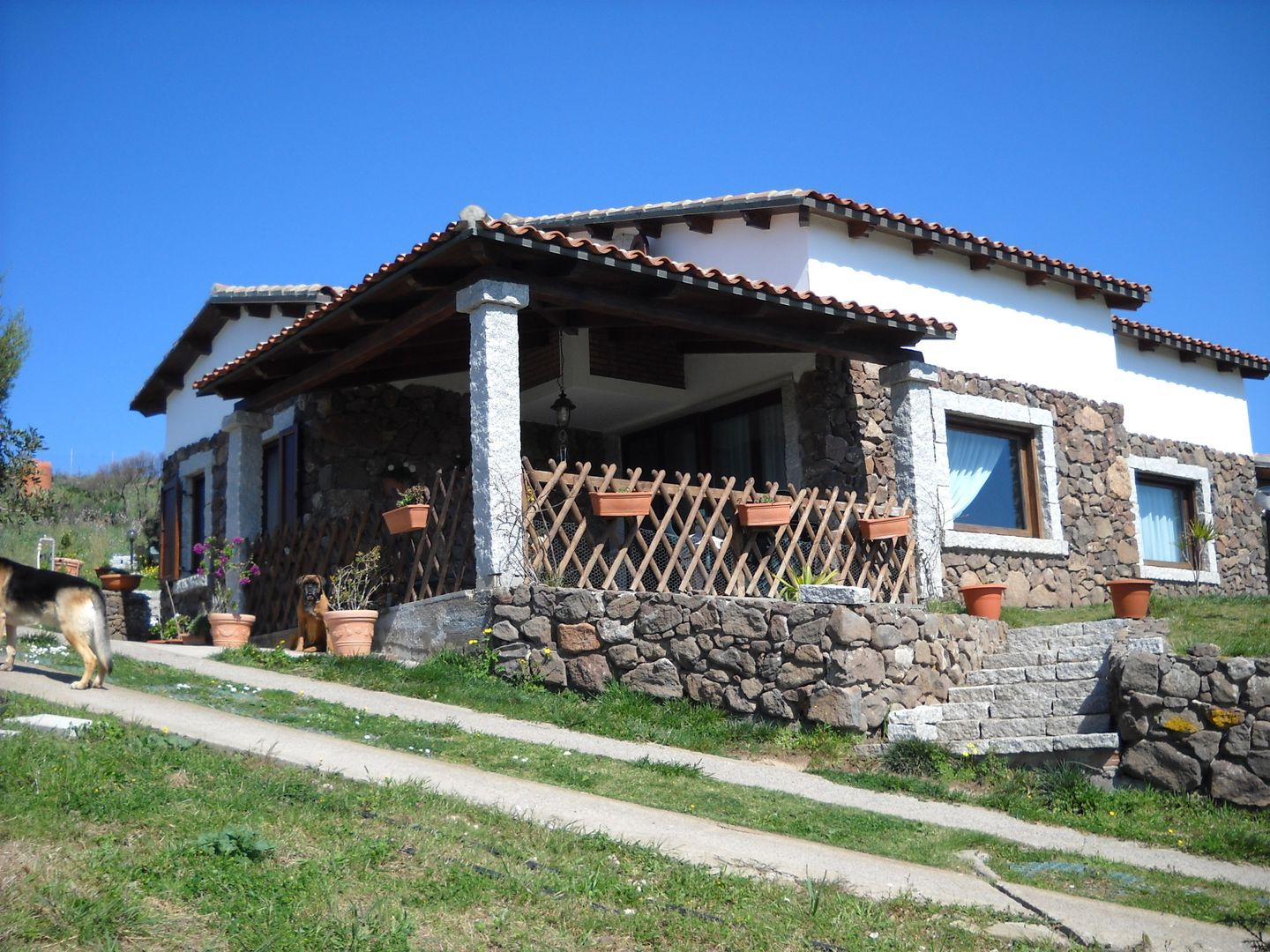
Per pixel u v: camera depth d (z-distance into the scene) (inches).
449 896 176.1
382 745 282.0
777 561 417.1
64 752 217.6
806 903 193.9
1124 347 631.2
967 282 543.8
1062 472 561.6
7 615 320.8
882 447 500.7
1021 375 555.5
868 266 509.4
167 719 275.9
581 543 419.5
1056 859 240.4
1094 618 454.9
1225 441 679.7
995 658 378.9
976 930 191.3
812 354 494.6
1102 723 309.7
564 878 188.9
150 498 1307.8
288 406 552.4
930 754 313.0
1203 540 636.1
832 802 276.2
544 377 526.3
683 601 353.1
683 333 503.2
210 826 188.4
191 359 701.9
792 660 335.3
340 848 189.0
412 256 373.4
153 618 728.3
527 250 370.9
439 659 375.6
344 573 428.8
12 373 582.2
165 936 151.9
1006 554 525.7
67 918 151.3
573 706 341.7
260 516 535.5
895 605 350.0
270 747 253.1
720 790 273.7
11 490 620.4
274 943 152.3
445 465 547.5
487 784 249.8
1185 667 293.9
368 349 433.4
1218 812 277.1
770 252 502.9
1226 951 188.2
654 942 171.8
